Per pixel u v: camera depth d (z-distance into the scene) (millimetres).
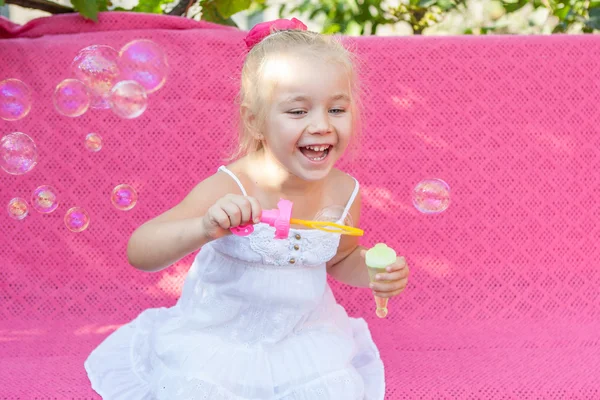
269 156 1456
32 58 1836
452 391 1451
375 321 1816
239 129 1581
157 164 1844
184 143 1849
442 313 1833
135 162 1841
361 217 1861
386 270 1260
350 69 1397
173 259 1310
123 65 1579
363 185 1864
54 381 1464
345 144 1374
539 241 1880
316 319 1496
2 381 1459
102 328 1755
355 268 1591
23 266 1812
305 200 1502
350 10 2639
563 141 1902
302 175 1360
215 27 1966
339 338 1468
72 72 1757
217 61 1868
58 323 1775
